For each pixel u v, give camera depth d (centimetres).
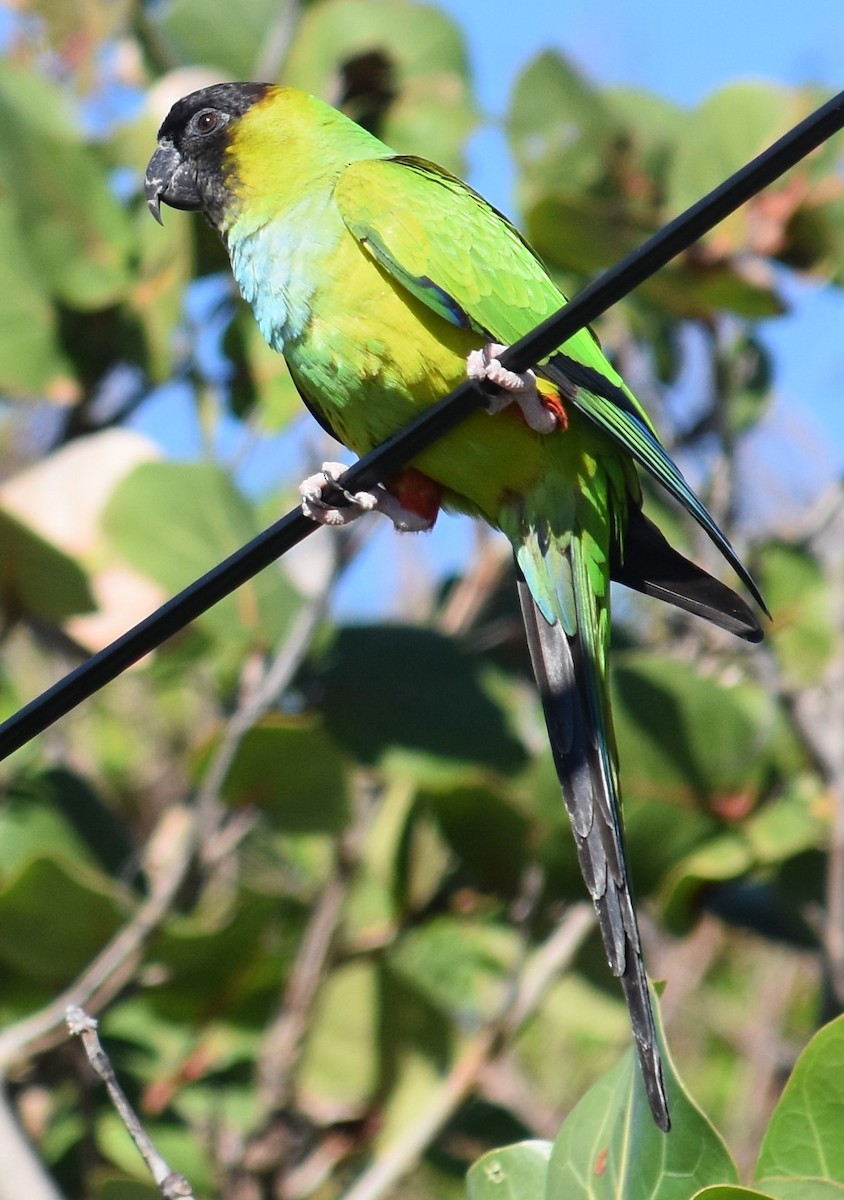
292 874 1331
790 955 1471
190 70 1434
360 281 847
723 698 1218
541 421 801
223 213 927
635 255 636
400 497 883
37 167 1306
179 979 1184
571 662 844
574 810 800
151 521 1223
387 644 1269
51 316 1329
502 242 862
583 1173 691
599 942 1269
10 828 1227
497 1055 1177
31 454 1426
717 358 1312
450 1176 1255
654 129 1319
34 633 1299
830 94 1276
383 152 925
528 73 1323
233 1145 1210
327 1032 1222
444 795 1233
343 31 1370
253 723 1140
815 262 1262
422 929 1259
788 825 1237
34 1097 1232
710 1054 1430
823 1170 667
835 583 1302
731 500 1310
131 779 1491
